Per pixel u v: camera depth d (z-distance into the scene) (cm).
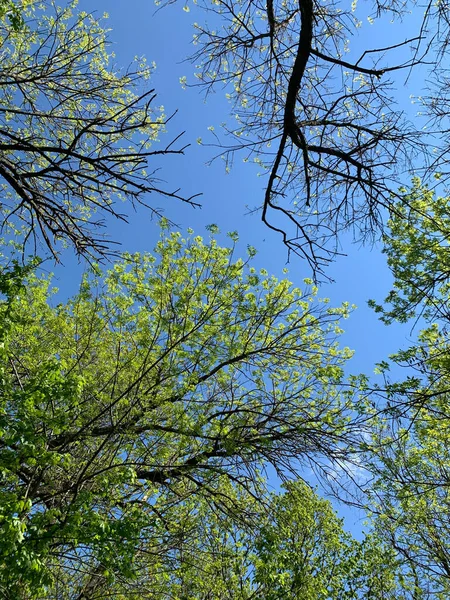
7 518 455
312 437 891
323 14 446
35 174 423
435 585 1274
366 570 1514
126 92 655
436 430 1004
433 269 954
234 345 992
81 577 779
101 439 812
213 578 981
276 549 878
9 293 571
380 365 845
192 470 880
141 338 923
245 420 928
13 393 568
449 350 869
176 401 888
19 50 656
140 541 712
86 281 903
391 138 446
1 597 471
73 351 847
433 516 1179
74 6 732
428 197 871
